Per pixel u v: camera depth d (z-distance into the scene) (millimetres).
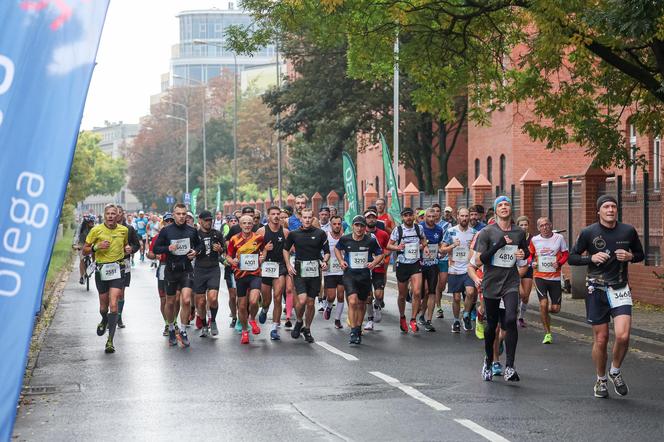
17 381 7633
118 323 32281
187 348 26734
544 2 30469
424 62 41906
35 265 7777
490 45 41844
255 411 17359
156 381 20984
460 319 33344
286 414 17047
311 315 28078
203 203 199625
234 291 31938
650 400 18266
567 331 30406
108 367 23219
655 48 31531
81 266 52844
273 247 28406
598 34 31734
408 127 81062
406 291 30469
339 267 31703
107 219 26297
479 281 20500
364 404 17938
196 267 29578
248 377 21422
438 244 31062
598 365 18594
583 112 39156
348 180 50281
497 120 73125
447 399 18391
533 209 50594
